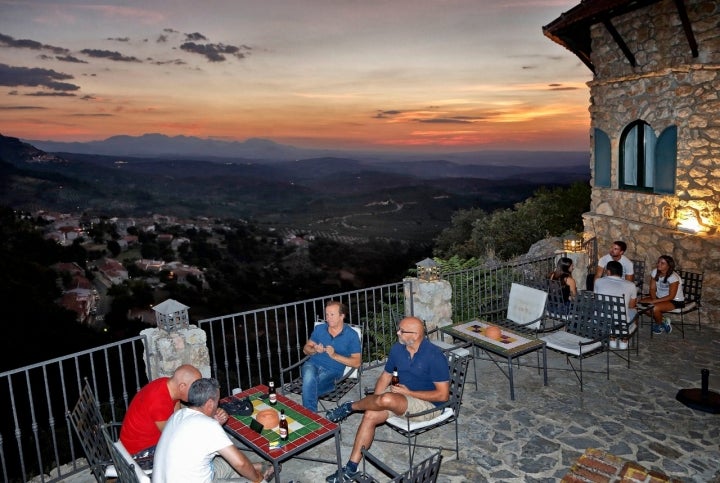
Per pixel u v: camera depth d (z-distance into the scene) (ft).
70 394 57.11
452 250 67.41
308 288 117.19
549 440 14.88
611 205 32.17
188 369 11.81
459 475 13.26
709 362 20.38
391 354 14.44
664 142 27.73
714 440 14.62
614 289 20.31
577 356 17.63
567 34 32.94
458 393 13.80
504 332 18.54
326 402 17.93
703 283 25.72
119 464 9.48
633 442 14.64
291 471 13.80
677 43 26.61
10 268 82.38
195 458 9.58
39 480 13.60
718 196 25.46
